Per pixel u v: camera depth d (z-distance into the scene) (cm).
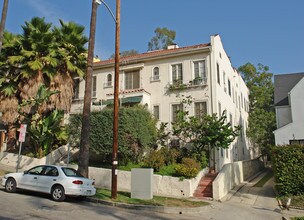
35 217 812
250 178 2250
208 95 2081
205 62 2147
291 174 1382
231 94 2705
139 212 1043
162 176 1520
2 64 2103
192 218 1005
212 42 2161
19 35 2183
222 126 1769
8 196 1120
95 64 2531
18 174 1236
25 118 2080
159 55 2277
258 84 3884
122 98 2228
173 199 1281
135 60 2370
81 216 877
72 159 2017
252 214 1135
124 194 1341
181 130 1855
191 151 1834
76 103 2533
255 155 3706
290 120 2392
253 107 3759
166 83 2247
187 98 2131
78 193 1111
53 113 2044
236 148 2675
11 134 2200
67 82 2177
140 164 1725
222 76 2366
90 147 1733
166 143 2069
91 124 1752
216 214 1103
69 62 2152
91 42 1453
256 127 3275
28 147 2261
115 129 1238
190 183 1467
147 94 2250
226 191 1577
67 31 2267
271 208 1266
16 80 2102
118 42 1298
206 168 1817
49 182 1141
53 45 2102
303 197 1316
